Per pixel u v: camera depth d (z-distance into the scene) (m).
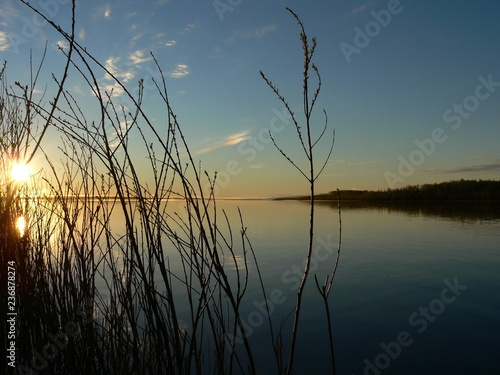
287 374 1.59
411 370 3.71
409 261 8.71
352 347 4.28
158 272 7.00
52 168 2.34
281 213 25.36
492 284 6.74
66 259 2.46
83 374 2.37
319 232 14.06
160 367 1.89
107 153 1.47
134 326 1.97
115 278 2.37
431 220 18.94
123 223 14.57
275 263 8.35
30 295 2.62
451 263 8.50
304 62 1.47
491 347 4.25
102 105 1.46
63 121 1.61
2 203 2.42
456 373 3.68
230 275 7.16
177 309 4.91
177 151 1.74
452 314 5.27
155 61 1.65
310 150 1.50
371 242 11.52
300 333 4.64
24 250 2.62
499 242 11.43
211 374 3.19
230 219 19.56
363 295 6.12
